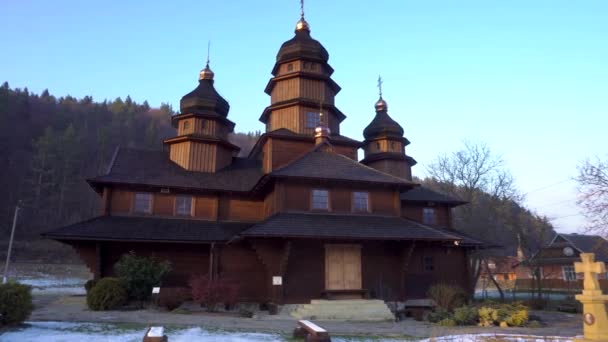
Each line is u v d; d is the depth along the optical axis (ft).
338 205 67.41
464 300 60.95
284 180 65.57
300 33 97.55
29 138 296.71
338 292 61.36
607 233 79.41
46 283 123.75
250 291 70.95
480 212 135.33
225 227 74.69
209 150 85.30
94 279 65.16
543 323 53.16
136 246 69.92
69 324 41.63
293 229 59.26
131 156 83.35
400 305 63.41
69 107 371.97
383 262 66.23
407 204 88.43
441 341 37.50
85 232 64.34
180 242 67.82
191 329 41.19
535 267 112.78
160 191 75.51
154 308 59.06
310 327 34.60
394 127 105.09
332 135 92.94
